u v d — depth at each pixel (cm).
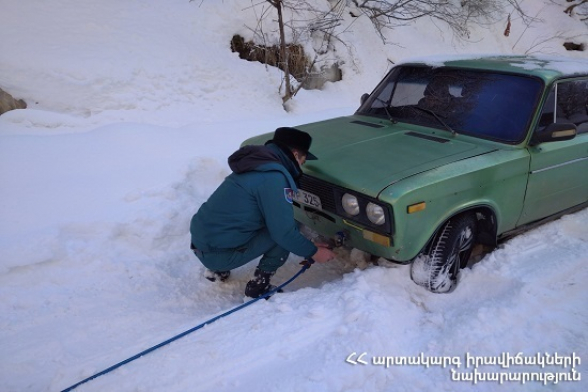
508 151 356
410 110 422
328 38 845
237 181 312
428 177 311
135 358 274
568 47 1229
